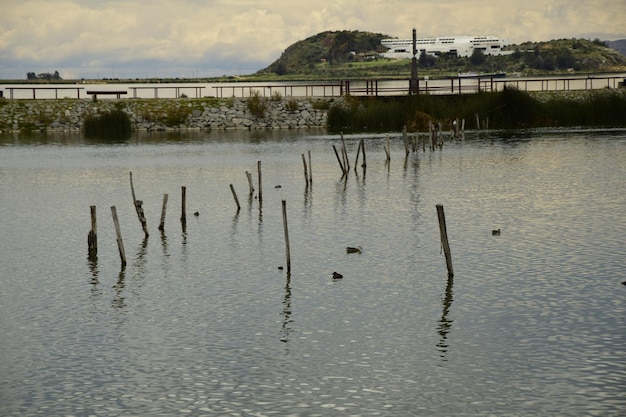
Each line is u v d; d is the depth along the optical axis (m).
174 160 70.56
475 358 21.92
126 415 19.12
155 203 48.66
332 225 40.31
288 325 25.00
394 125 95.06
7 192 54.16
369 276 30.38
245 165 66.31
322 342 23.44
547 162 63.28
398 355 22.28
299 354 22.55
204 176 60.47
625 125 93.50
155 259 34.22
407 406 19.20
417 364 21.62
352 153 73.56
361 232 38.38
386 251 34.28
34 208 47.75
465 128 93.81
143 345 23.59
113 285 30.30
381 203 46.66
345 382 20.59
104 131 97.88
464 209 43.91
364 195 49.81
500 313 25.59
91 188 55.53
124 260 33.19
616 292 27.42
